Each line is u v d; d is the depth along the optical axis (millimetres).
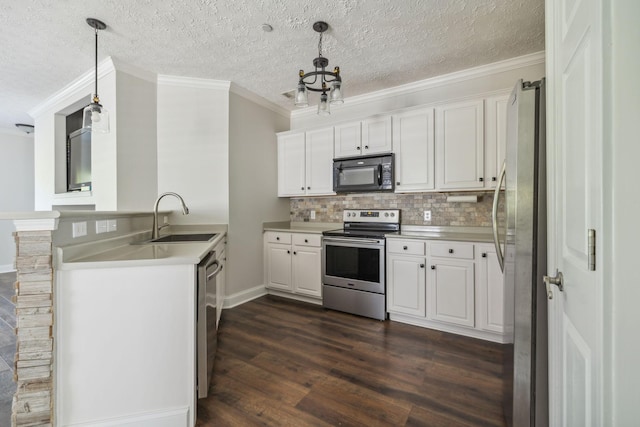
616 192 529
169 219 3092
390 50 2582
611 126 532
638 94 503
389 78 3146
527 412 1173
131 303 1417
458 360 2131
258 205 3666
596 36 592
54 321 1306
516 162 1201
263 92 3537
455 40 2430
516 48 2559
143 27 2234
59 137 3818
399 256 2787
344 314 3055
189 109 3176
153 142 3043
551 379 1032
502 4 1991
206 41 2438
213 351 1942
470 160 2686
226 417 1577
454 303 2525
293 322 2846
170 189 3109
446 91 3109
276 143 3953
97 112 2072
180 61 2779
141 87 2953
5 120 4527
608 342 539
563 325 912
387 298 2861
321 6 2008
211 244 2066
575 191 780
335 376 1942
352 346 2352
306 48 2551
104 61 2734
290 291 3516
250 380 1903
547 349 1132
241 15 2102
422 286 2670
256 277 3639
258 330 2664
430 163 2873
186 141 3164
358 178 3238
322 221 3924
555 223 993
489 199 2863
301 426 1510
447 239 2547
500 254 1524
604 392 548
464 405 1650
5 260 5008
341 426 1507
